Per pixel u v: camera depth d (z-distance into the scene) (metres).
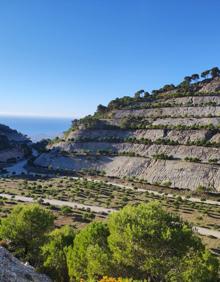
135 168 171.50
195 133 179.50
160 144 181.88
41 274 38.75
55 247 45.59
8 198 119.88
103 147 198.88
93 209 108.50
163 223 33.91
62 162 195.25
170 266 31.89
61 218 91.38
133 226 32.84
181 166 160.38
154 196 134.00
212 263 37.41
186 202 124.94
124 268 33.47
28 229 51.44
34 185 148.25
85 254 37.28
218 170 150.88
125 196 131.38
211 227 92.94
